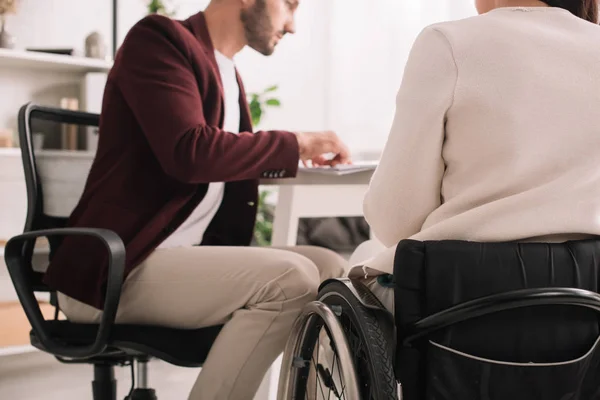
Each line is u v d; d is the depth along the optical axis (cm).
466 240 117
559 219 116
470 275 112
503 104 117
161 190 166
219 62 188
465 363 112
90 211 166
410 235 126
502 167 118
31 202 170
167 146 159
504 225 116
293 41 416
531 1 130
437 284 111
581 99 119
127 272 159
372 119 390
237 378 156
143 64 165
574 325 115
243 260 158
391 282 129
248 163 163
